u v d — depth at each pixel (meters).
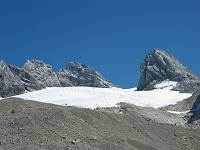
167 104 176.12
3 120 61.16
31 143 56.41
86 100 162.62
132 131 70.31
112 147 60.56
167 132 74.75
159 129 74.81
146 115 134.62
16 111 64.19
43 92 198.25
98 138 62.62
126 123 72.44
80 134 62.03
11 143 55.56
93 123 67.31
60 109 67.31
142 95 196.12
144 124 75.19
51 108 66.94
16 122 60.81
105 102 158.12
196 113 147.62
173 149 68.75
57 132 60.59
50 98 186.38
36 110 65.31
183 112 160.00
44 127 60.97
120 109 139.38
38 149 55.09
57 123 62.78
